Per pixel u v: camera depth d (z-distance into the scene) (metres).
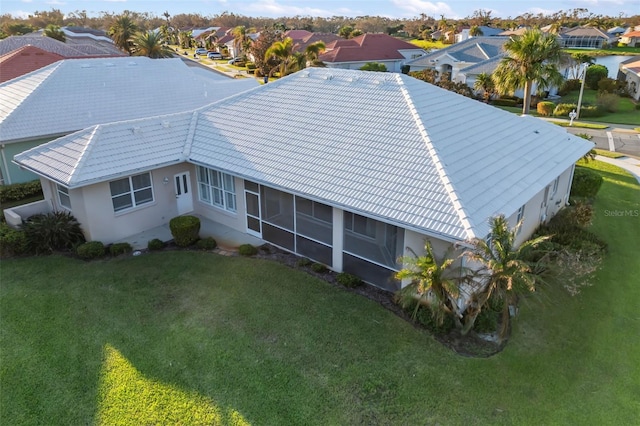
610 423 9.52
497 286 10.54
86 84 27.17
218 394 10.16
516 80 35.06
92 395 10.20
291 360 11.12
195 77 32.31
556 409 9.82
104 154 16.95
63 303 13.43
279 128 17.72
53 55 36.47
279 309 13.05
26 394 10.28
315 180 14.45
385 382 10.43
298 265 15.42
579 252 13.73
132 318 12.73
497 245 10.39
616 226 19.11
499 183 13.86
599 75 53.25
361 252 14.16
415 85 18.58
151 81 29.81
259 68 64.69
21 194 21.73
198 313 12.91
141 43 59.84
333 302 13.35
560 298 13.69
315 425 9.41
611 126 38.66
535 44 33.56
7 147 22.33
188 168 18.94
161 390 10.29
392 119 16.17
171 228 16.59
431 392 10.17
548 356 11.33
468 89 48.50
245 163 16.36
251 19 175.50
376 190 13.34
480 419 9.55
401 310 12.94
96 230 16.77
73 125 24.33
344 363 11.01
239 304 13.29
